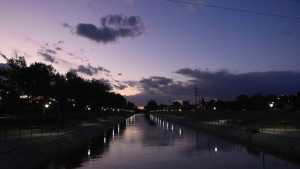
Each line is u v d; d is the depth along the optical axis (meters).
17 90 73.75
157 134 59.31
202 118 105.50
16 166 23.92
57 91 79.06
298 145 30.20
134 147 38.78
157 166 25.58
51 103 83.00
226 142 44.41
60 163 27.62
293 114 85.75
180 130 70.94
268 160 28.31
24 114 75.56
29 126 55.00
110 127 83.44
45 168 25.48
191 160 28.47
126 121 126.69
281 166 25.22
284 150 32.56
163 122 116.50
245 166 25.30
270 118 78.31
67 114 89.00
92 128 60.50
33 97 76.88
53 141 34.91
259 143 39.03
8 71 74.12
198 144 41.91
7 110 73.62
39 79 74.38
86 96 104.38
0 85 72.38
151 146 39.78
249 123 67.38
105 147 39.03
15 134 41.31
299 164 26.08
